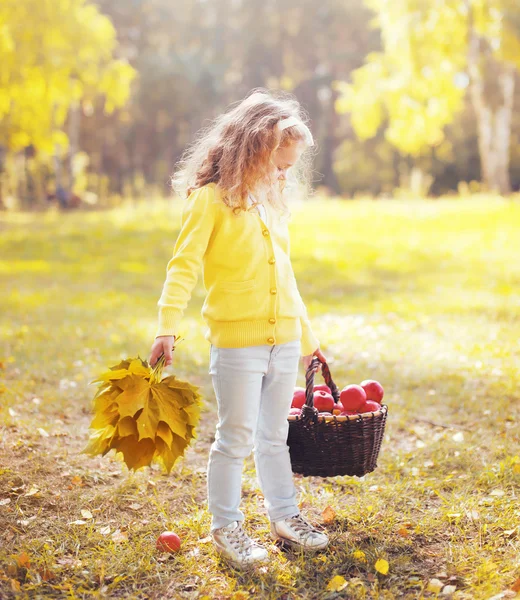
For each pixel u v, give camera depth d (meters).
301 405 3.38
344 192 41.75
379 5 18.61
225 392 2.90
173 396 2.87
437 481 3.80
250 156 2.79
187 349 6.92
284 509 3.14
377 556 3.05
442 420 4.84
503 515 3.35
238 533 3.02
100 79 21.48
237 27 45.00
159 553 3.08
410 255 14.02
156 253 15.78
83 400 5.21
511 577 2.85
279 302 2.90
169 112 42.53
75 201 30.47
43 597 2.74
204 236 2.84
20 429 4.43
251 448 3.00
